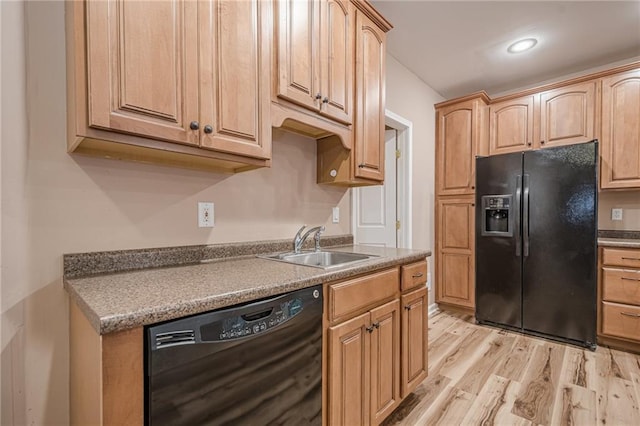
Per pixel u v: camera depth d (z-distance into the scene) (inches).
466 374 83.9
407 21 92.9
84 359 35.0
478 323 122.3
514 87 140.0
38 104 40.8
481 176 122.3
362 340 55.5
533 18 91.5
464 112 132.8
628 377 81.7
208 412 33.2
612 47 107.3
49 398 41.6
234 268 51.5
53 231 42.2
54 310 42.1
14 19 39.0
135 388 28.5
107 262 46.5
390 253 72.7
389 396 62.6
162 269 50.0
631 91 104.7
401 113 118.2
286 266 53.5
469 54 111.7
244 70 49.8
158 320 29.7
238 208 64.2
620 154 106.4
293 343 42.8
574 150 102.4
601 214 119.0
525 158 111.7
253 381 37.6
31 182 40.4
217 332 33.9
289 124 66.4
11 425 39.1
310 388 45.9
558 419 65.2
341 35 68.7
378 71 79.5
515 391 75.6
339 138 72.6
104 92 35.7
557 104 118.0
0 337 38.2
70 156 43.4
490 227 121.6
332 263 75.5
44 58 41.2
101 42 35.5
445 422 64.9
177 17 42.0
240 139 49.3
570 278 103.0
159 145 41.3
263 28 52.9
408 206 120.9
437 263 139.5
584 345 100.6
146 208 50.9
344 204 91.7
